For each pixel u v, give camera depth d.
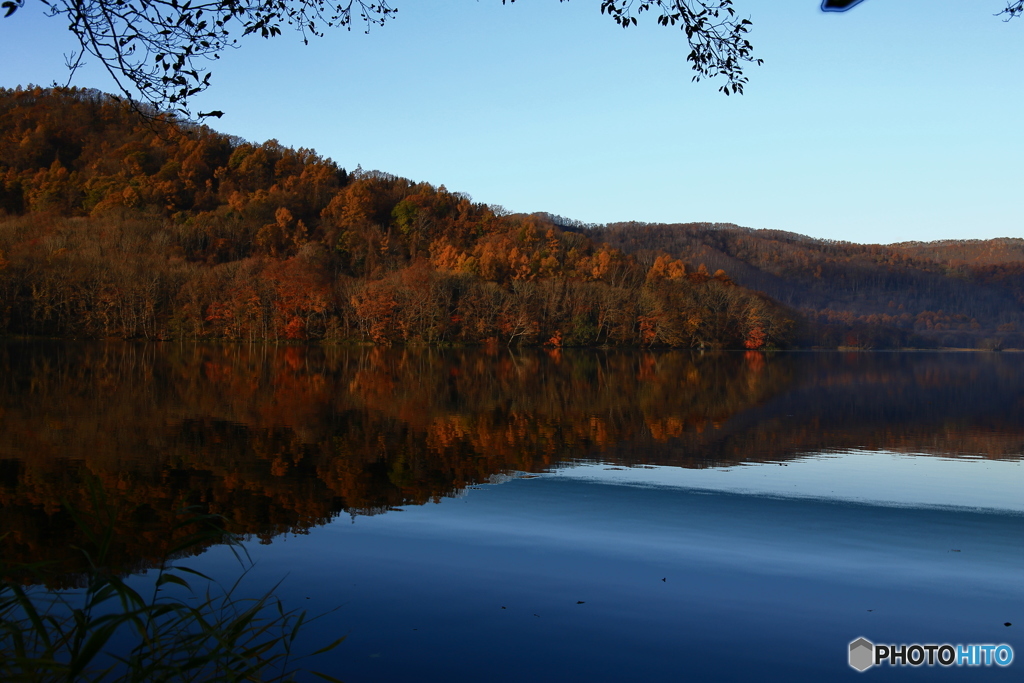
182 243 135.75
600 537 12.40
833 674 7.70
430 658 7.92
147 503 14.82
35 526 13.00
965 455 21.84
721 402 37.69
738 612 9.26
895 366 84.06
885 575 10.65
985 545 12.14
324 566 10.77
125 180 168.12
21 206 166.88
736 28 8.70
